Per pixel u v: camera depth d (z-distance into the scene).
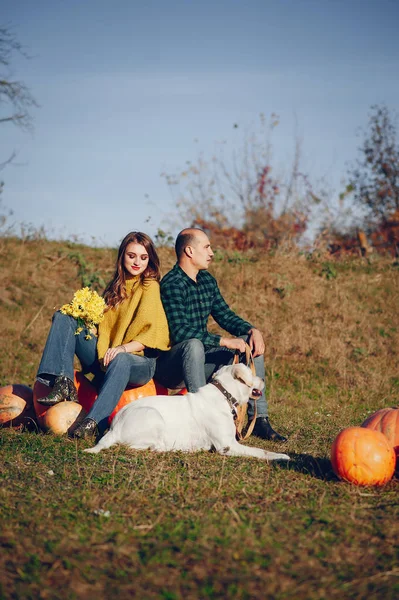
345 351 9.99
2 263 11.98
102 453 4.66
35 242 13.26
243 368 4.98
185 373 5.30
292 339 10.17
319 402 8.07
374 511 3.58
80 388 5.61
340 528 3.24
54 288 11.61
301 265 12.81
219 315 6.06
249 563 2.80
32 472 4.19
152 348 5.53
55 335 5.43
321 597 2.50
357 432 4.18
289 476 4.27
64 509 3.48
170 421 4.86
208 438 4.89
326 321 10.91
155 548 2.94
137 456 4.62
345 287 12.08
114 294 5.57
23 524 3.25
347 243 20.33
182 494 3.79
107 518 3.34
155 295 5.55
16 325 10.36
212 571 2.72
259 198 22.27
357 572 2.73
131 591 2.54
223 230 21.88
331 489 3.99
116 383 5.17
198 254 5.79
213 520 3.33
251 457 4.77
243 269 12.19
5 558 2.81
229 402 4.95
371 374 9.27
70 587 2.56
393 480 4.25
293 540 3.06
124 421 4.85
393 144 25.12
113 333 5.57
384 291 12.09
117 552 2.90
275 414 7.04
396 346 10.34
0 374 8.74
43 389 5.47
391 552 2.93
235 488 3.93
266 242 20.00
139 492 3.82
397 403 8.09
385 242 23.62
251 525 3.24
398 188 24.78
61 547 2.94
